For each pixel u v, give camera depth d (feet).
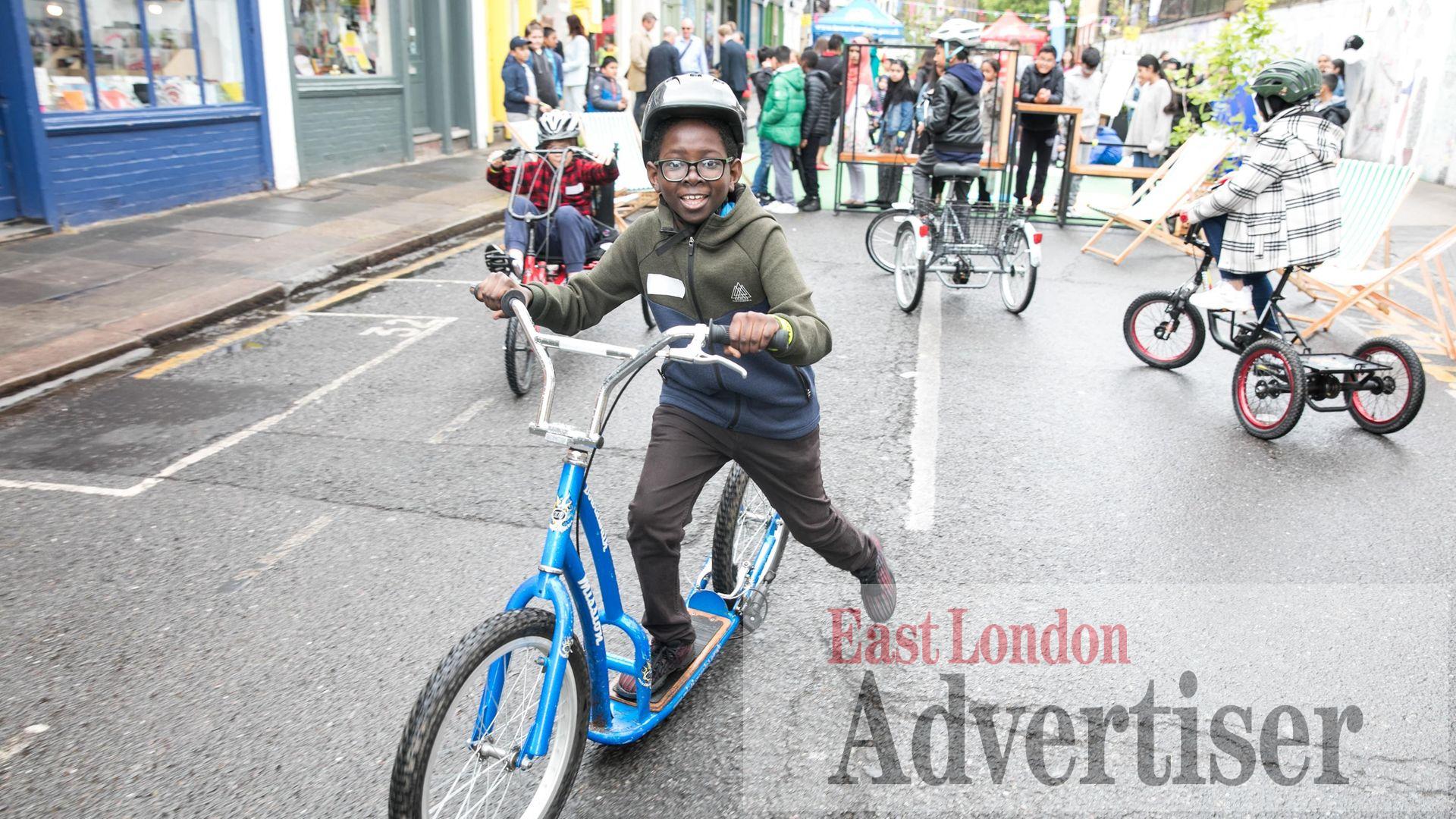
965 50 35.55
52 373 20.10
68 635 11.84
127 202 32.76
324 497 15.44
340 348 22.62
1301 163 18.74
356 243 31.35
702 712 10.64
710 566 11.75
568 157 22.00
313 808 9.21
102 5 31.55
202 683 10.98
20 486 15.66
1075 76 45.93
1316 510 15.61
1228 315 24.88
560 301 9.00
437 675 7.48
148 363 21.40
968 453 17.63
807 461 9.85
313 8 40.98
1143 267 33.55
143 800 9.29
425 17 49.29
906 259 27.40
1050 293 29.63
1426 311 28.94
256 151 38.01
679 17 90.68
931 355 23.29
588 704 8.82
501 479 16.17
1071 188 43.88
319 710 10.57
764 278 8.71
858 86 41.98
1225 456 17.75
